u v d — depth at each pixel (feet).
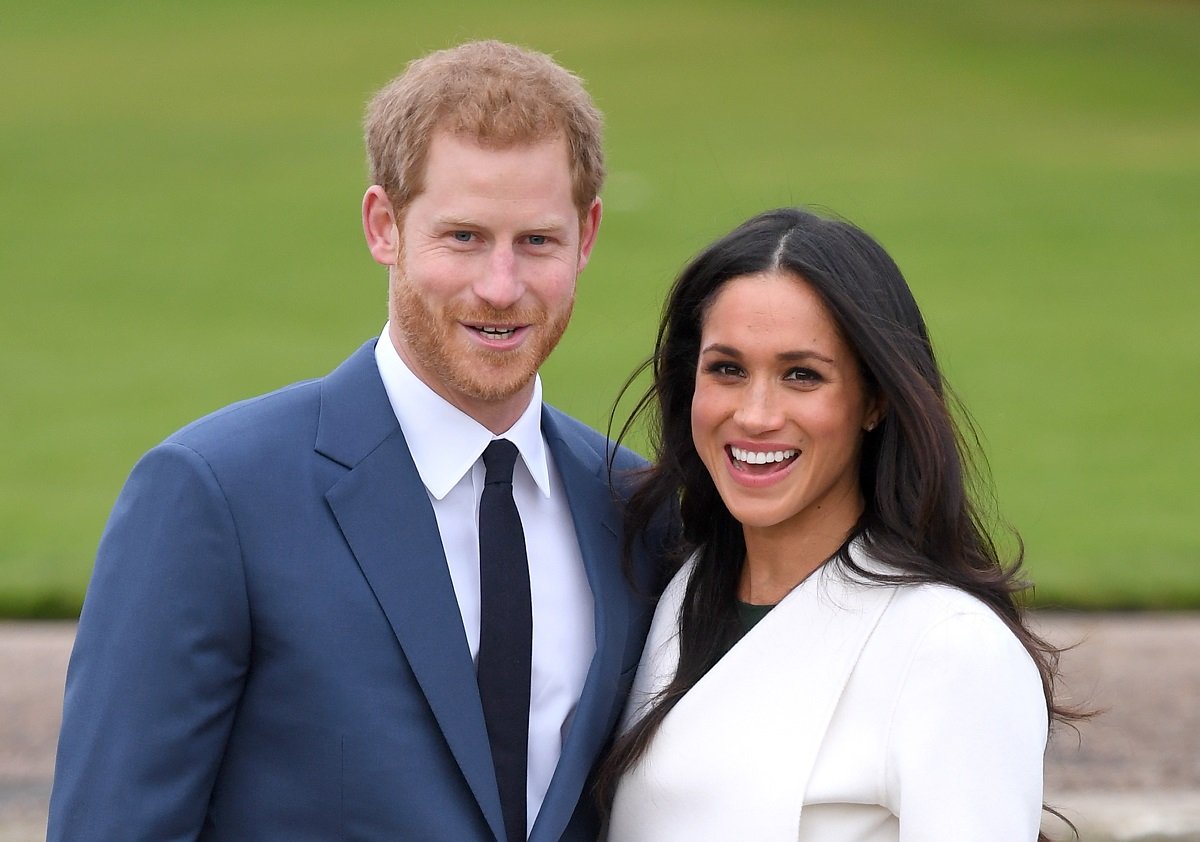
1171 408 146.20
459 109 33.06
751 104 304.30
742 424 34.86
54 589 86.17
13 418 142.41
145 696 31.32
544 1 407.03
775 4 410.72
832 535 36.17
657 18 387.96
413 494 34.09
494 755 33.65
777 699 34.45
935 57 352.90
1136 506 113.91
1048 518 109.81
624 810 35.76
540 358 34.27
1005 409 145.28
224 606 31.89
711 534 37.65
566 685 35.45
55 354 165.99
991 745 32.55
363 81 319.47
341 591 32.71
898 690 33.42
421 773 32.53
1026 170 256.52
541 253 33.81
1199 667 74.43
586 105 34.40
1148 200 237.25
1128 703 69.82
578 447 38.32
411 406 34.65
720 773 34.27
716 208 225.97
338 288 194.90
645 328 170.40
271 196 239.50
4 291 191.21
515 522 34.99
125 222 223.92
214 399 149.59
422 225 33.55
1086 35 379.55
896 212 229.86
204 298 190.08
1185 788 61.82
